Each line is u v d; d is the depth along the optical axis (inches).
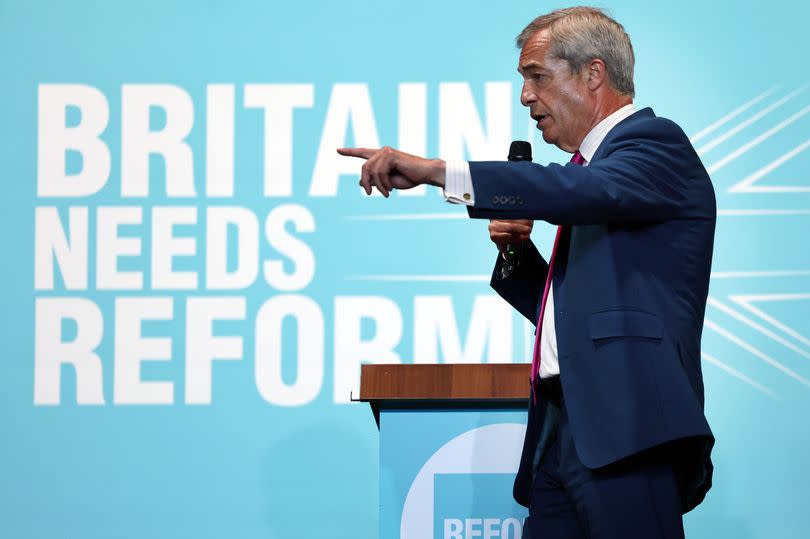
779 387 336.5
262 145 351.9
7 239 350.6
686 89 350.3
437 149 350.6
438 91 351.9
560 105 184.1
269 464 341.7
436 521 208.5
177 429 343.6
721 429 336.2
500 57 352.5
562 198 160.6
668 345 166.7
